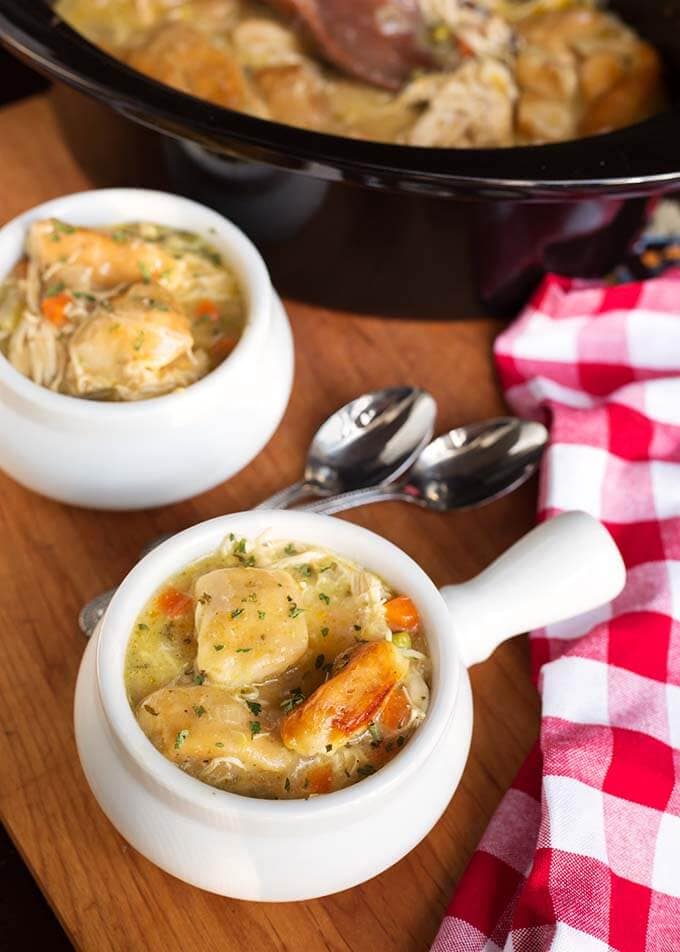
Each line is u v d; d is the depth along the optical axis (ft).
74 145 2.50
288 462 2.26
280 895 1.75
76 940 1.82
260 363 2.08
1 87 3.62
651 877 1.86
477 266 2.34
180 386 2.04
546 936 1.79
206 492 2.22
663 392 2.29
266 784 1.71
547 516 2.17
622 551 2.18
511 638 2.09
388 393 2.27
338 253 2.33
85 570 2.12
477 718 2.02
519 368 2.38
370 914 1.85
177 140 2.26
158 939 1.82
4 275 2.12
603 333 2.40
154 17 2.70
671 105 2.68
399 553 1.84
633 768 1.92
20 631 2.05
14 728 1.97
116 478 2.05
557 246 2.35
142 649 1.79
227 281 2.15
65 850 1.87
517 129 2.64
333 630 1.81
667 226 2.76
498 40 2.68
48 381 2.03
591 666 2.02
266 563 1.85
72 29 2.22
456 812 1.94
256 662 1.74
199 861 1.72
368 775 1.72
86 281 2.10
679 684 2.02
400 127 2.63
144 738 1.69
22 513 2.17
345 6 2.64
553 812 1.87
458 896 1.84
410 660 1.78
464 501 2.21
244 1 2.76
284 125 2.12
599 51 2.67
